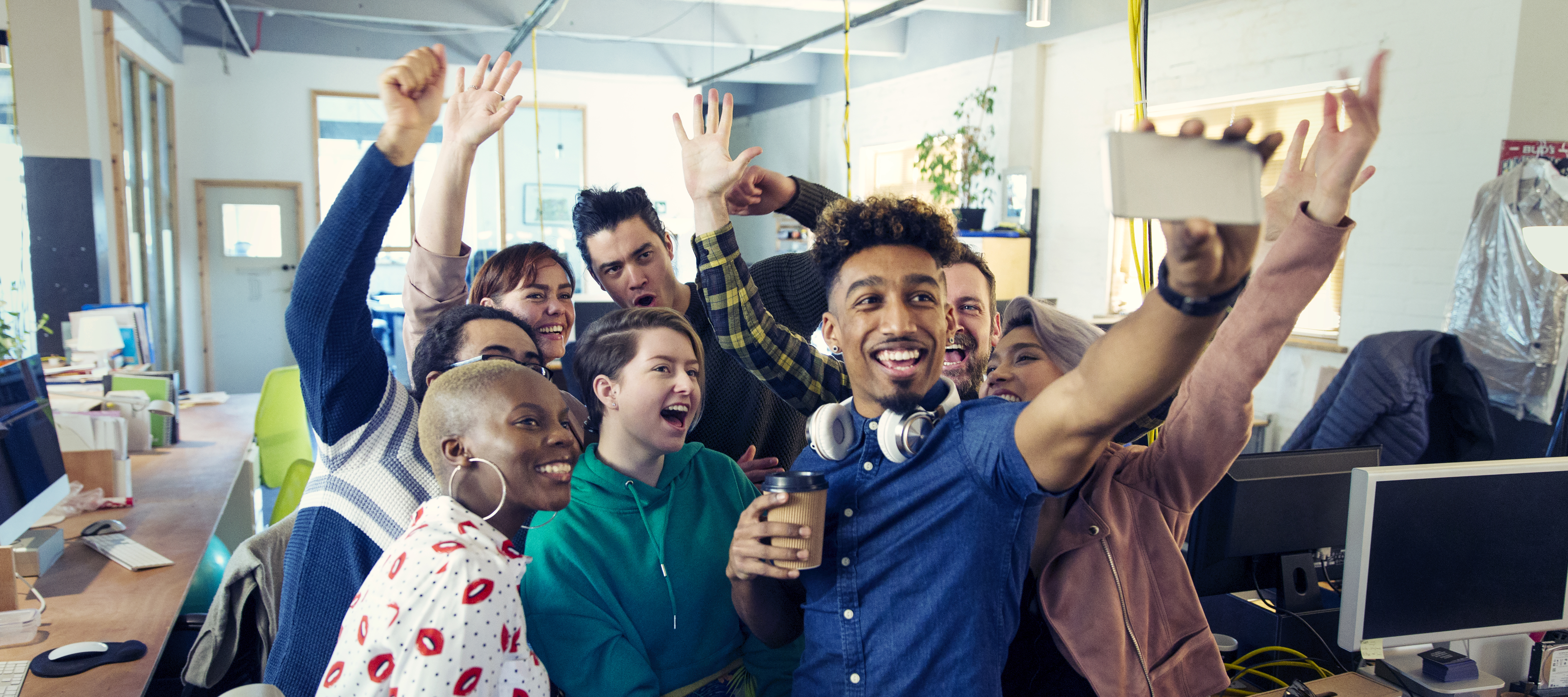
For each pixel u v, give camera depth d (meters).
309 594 1.32
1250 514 1.76
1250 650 1.87
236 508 3.60
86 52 5.45
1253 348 1.15
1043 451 0.90
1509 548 1.66
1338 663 1.79
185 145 8.73
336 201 1.24
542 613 1.20
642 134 10.64
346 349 1.29
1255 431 5.17
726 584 1.34
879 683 1.03
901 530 1.03
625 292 1.89
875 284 1.02
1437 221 4.24
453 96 1.55
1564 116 3.92
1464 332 3.85
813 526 1.01
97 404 3.44
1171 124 5.70
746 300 1.32
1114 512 1.30
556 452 1.10
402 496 1.34
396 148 1.22
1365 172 1.06
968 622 0.99
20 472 2.12
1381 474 1.57
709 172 1.29
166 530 2.69
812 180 10.17
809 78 9.97
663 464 1.37
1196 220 0.65
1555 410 3.54
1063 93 6.55
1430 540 1.61
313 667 1.30
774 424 2.01
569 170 10.37
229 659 1.66
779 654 1.35
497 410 1.07
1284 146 4.95
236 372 9.16
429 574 0.96
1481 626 1.65
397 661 0.93
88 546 2.52
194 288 8.84
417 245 1.63
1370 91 1.02
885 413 1.05
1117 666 1.21
